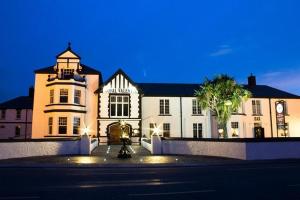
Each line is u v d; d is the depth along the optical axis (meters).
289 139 23.17
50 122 37.03
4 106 54.62
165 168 17.34
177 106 41.62
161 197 8.55
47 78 39.50
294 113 43.72
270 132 42.75
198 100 38.16
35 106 38.59
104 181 11.84
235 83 36.31
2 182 11.64
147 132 40.34
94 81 40.47
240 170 15.76
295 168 16.56
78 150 27.05
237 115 40.91
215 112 37.56
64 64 39.75
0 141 22.48
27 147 24.28
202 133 41.34
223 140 24.36
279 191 9.46
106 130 38.22
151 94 41.22
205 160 21.47
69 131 36.38
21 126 53.97
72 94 37.38
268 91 46.12
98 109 38.56
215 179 12.27
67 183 11.33
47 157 23.80
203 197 8.53
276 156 22.53
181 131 41.00
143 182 11.51
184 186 10.48
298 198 8.37
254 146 22.14
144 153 27.88
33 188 10.20
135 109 39.16
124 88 39.47
